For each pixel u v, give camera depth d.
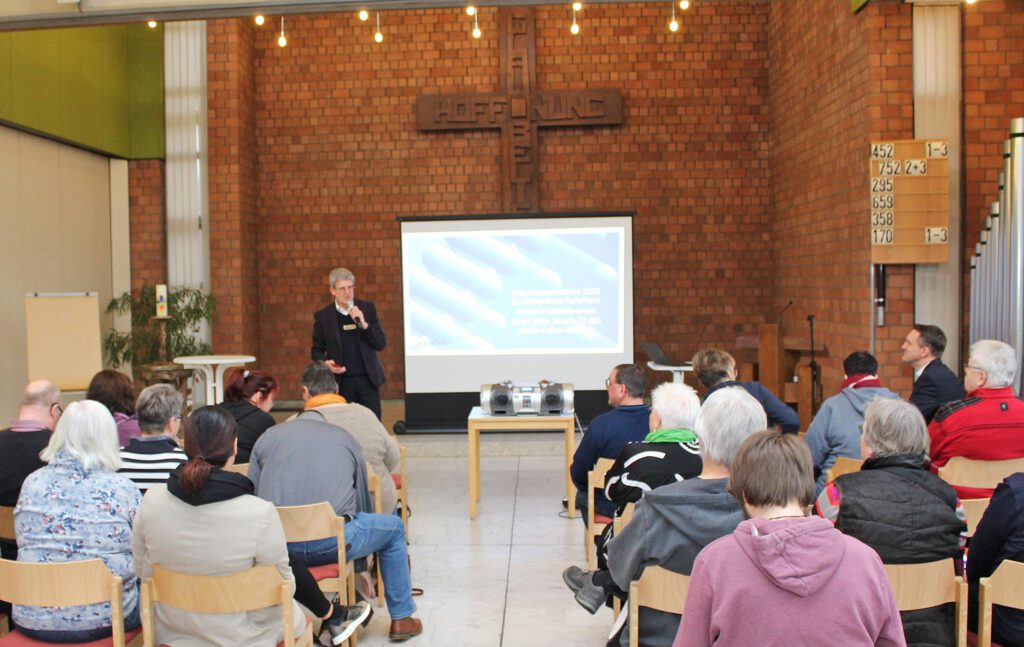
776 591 1.30
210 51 8.56
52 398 3.08
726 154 8.94
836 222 6.90
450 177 9.06
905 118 6.12
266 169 9.16
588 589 2.71
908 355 4.27
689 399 2.83
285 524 2.79
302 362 9.18
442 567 4.07
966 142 6.11
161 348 8.05
